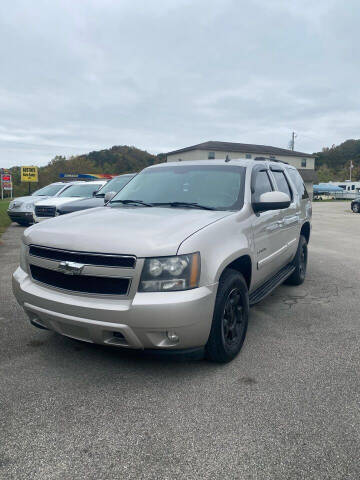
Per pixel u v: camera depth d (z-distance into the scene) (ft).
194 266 9.05
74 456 7.07
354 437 7.54
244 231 11.37
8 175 191.72
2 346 11.75
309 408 8.52
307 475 6.57
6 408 8.53
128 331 8.87
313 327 13.55
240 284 10.91
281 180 16.78
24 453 7.13
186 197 12.83
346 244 34.19
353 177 391.86
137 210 11.98
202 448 7.26
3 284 19.07
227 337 10.63
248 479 6.51
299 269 19.03
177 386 9.48
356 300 16.87
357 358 11.05
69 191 40.73
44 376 9.94
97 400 8.86
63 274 9.64
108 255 9.00
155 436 7.61
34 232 10.68
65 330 9.87
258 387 9.42
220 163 14.17
